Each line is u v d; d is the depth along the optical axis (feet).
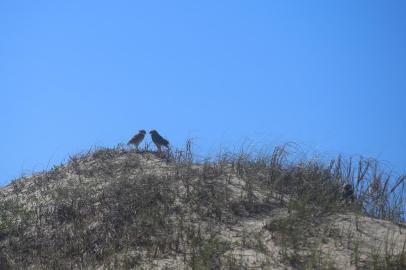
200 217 77.41
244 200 79.92
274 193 82.94
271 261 67.10
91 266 71.67
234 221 76.02
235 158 91.20
